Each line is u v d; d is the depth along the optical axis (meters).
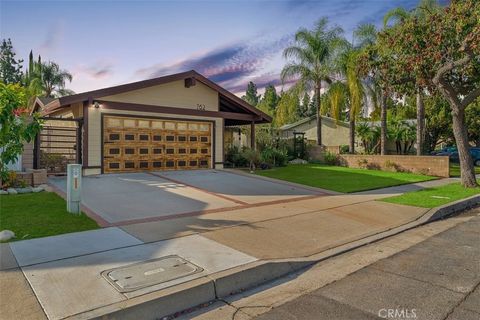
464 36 10.82
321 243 5.75
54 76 34.47
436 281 4.25
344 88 23.36
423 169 17.36
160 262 4.48
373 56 15.11
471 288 4.03
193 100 15.96
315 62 24.55
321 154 23.09
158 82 14.29
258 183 12.48
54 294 3.52
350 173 16.81
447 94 12.34
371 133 28.91
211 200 9.12
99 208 7.68
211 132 16.58
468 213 8.83
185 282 3.86
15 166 10.63
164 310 3.51
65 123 15.54
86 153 12.74
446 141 33.00
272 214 7.68
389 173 17.20
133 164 13.95
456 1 11.17
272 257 4.86
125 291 3.61
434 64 11.98
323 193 10.88
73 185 6.90
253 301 3.81
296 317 3.38
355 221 7.34
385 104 22.45
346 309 3.53
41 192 9.16
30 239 5.32
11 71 42.53
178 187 10.86
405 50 12.52
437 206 8.76
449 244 5.91
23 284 3.75
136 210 7.65
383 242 6.07
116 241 5.36
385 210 8.45
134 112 13.93
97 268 4.23
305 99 26.22
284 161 19.97
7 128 7.26
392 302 3.68
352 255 5.34
